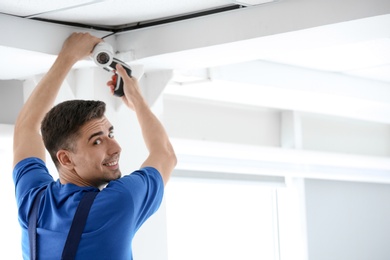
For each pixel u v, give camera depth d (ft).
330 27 11.30
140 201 8.20
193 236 21.54
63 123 8.38
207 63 13.41
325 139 24.36
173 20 12.40
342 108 20.74
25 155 9.19
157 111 13.97
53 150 8.52
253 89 17.33
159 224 13.83
